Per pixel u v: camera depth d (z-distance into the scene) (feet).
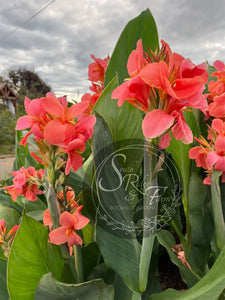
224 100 2.13
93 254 2.40
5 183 4.67
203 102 1.53
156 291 2.47
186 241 2.73
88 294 1.89
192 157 2.34
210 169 2.17
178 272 3.04
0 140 29.01
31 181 2.26
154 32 3.00
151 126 1.35
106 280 2.31
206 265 2.77
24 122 1.74
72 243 1.80
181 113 1.47
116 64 2.81
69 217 1.75
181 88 1.38
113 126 2.05
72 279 2.22
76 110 1.61
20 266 1.88
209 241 2.63
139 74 1.34
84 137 1.61
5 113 32.22
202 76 1.45
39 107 1.66
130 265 2.07
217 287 1.69
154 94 1.47
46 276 1.77
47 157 1.70
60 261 2.12
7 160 21.02
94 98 2.66
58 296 1.90
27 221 1.86
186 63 1.40
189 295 1.81
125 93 1.46
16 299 1.94
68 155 1.61
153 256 2.59
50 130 1.53
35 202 3.44
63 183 1.76
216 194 2.12
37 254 1.92
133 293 2.16
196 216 2.70
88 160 2.97
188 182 2.57
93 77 3.16
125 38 2.85
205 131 2.78
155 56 1.60
